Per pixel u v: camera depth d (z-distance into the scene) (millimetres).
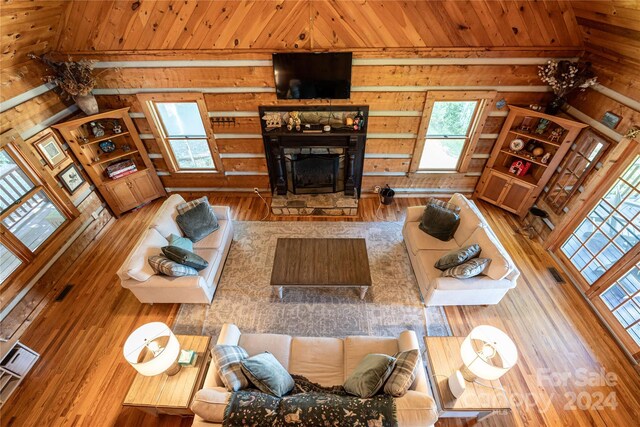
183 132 4898
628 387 3025
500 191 5039
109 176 4887
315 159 4891
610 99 3617
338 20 3748
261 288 3992
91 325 3600
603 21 3285
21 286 3609
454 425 2770
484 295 3449
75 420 2836
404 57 4035
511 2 3598
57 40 3912
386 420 1954
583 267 3896
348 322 3602
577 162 4117
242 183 5438
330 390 2516
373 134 4762
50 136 4078
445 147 4984
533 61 4062
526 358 3258
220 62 4098
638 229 3236
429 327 3559
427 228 3998
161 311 3752
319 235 4785
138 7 3654
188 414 2742
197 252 3873
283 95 4301
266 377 2256
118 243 4684
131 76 4242
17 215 3746
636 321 3203
